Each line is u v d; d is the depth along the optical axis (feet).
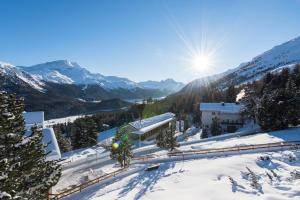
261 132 201.36
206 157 133.08
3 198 44.91
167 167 119.44
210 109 289.12
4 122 55.77
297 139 146.92
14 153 59.41
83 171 148.46
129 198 81.46
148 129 240.94
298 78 252.42
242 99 282.97
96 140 249.34
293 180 76.38
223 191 73.97
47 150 132.67
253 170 91.45
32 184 64.90
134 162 146.61
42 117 193.16
